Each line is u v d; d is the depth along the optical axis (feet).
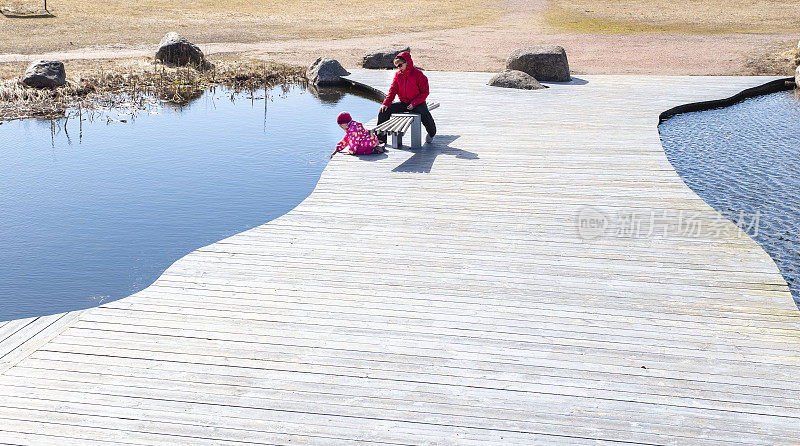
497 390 14.75
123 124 46.09
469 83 58.18
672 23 115.24
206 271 20.59
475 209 25.99
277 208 30.22
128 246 26.37
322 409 14.11
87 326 17.34
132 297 18.90
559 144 35.88
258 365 15.64
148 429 13.46
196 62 70.49
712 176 33.81
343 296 18.97
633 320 17.65
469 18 123.65
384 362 15.78
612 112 44.88
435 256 21.67
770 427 13.52
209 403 14.26
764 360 15.80
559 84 58.39
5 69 65.57
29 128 44.93
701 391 14.67
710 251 22.03
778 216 28.37
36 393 14.53
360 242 22.84
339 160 33.09
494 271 20.58
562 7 140.67
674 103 48.42
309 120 47.24
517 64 60.29
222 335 16.89
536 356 16.02
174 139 41.91
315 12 126.41
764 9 129.29
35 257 25.32
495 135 38.06
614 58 78.95
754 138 40.88
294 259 21.48
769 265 20.92
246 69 69.72
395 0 147.54
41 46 82.28
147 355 16.01
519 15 128.47
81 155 38.50
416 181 29.48
